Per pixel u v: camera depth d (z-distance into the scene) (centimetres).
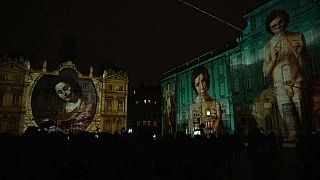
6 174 566
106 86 7144
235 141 1083
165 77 6334
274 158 827
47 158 643
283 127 3306
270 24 3616
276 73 3462
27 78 6331
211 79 4741
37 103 6291
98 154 776
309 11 3108
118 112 7131
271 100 3519
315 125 2944
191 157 744
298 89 3166
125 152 807
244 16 4072
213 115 4584
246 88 3978
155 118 8238
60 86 6575
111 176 772
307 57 3095
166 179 727
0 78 6094
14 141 622
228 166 1212
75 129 6488
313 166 645
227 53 4416
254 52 3866
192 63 5362
